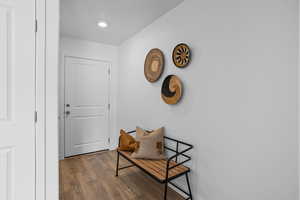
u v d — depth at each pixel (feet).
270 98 3.88
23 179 3.40
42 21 3.54
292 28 3.54
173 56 6.38
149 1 6.11
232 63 4.62
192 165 5.79
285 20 3.63
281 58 3.70
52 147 3.72
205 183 5.36
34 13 3.44
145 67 8.13
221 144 4.91
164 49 7.10
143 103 8.60
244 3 4.33
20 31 3.31
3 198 3.23
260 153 4.07
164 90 6.87
